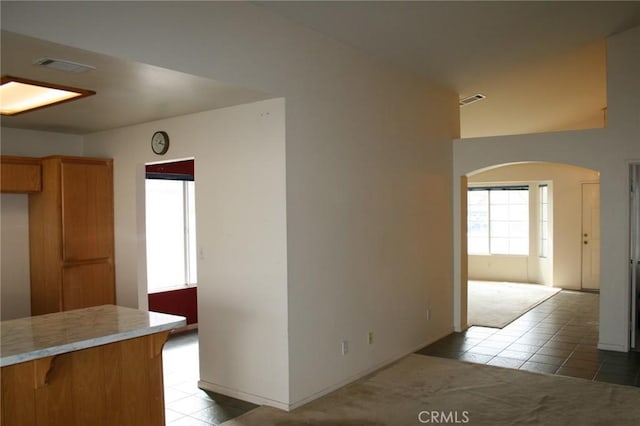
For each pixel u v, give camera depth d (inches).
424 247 228.4
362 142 185.3
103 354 113.1
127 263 199.8
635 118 211.3
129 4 111.3
